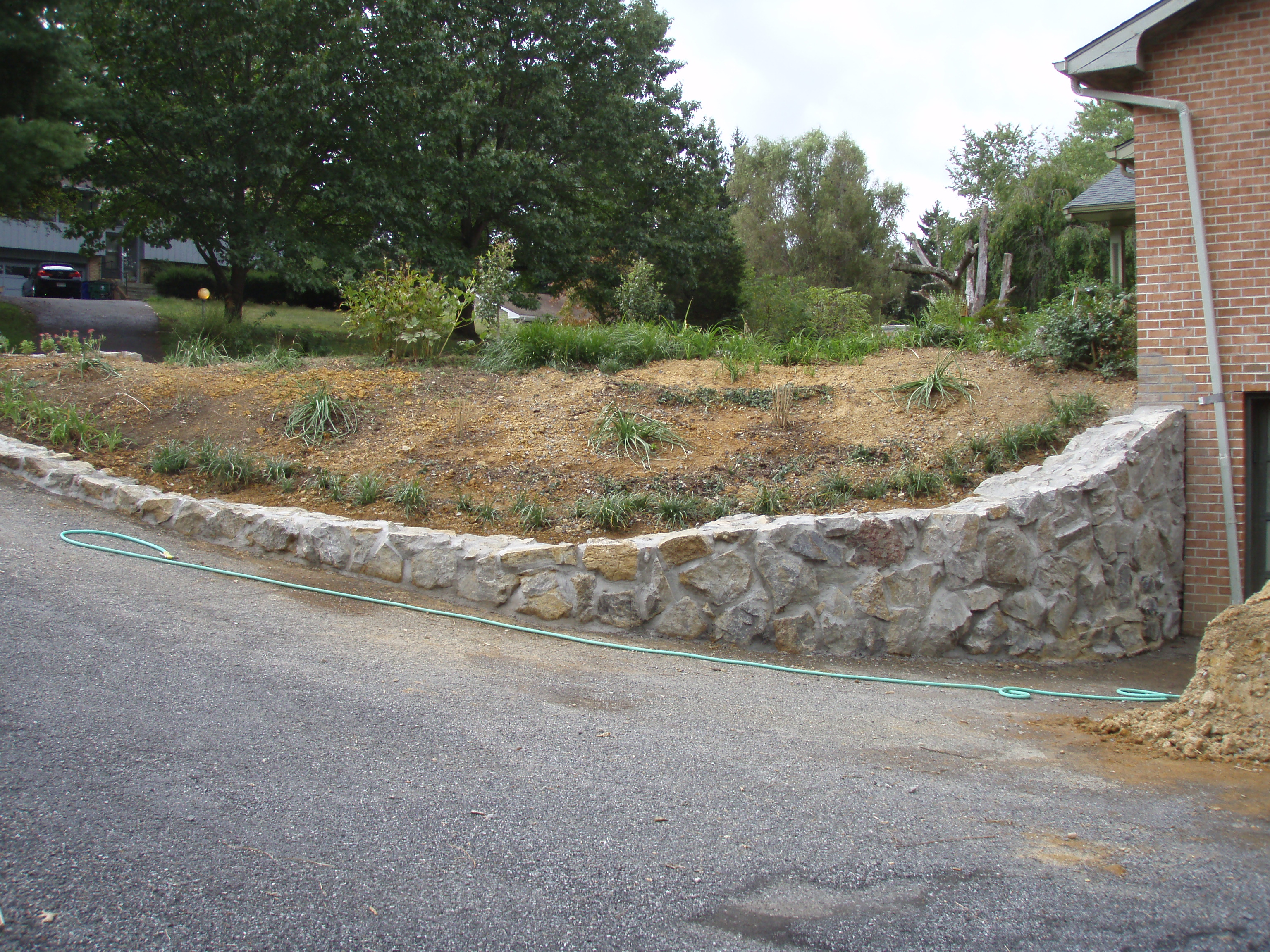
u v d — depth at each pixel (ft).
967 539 20.30
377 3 63.16
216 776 10.72
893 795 11.75
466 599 20.42
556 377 31.17
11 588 16.53
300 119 59.31
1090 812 11.50
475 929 8.02
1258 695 14.24
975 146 136.36
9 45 45.09
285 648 15.92
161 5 56.75
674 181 85.15
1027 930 8.40
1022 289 80.07
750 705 15.70
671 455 25.59
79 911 7.80
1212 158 23.54
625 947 7.86
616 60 80.53
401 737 12.53
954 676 19.13
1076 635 21.03
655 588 19.88
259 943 7.57
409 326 32.86
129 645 14.90
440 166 67.46
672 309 81.41
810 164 137.80
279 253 60.95
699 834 10.23
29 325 65.51
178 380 29.89
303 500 23.49
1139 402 24.59
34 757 10.66
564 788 11.30
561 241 74.18
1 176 46.21
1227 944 8.27
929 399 27.32
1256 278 23.16
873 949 7.99
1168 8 23.02
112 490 22.75
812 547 19.99
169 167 60.39
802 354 32.27
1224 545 23.49
